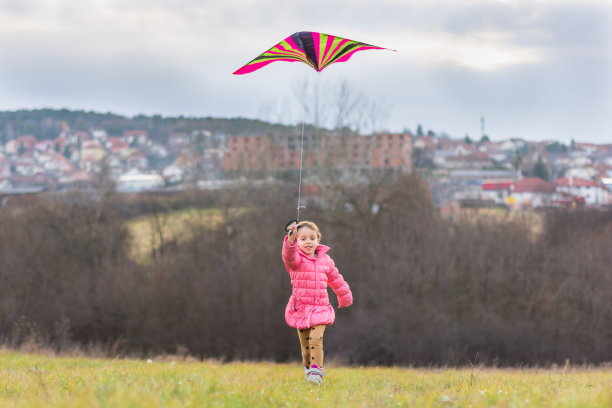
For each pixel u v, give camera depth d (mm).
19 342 54219
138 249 81625
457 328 58469
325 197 83875
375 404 6160
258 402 5930
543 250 68188
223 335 61812
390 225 74062
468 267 65812
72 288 69562
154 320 63406
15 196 90938
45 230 81438
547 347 56000
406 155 90938
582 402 5375
